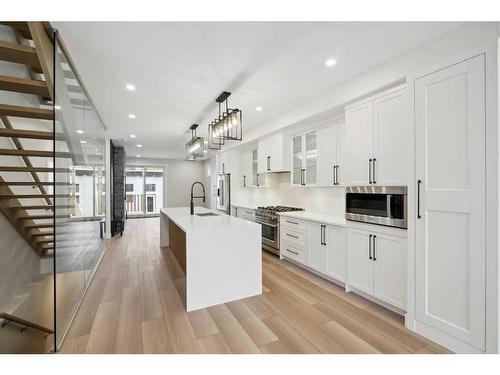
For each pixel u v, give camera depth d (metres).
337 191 3.90
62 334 2.13
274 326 2.26
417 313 2.10
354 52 2.34
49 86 2.01
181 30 2.00
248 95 3.39
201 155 5.04
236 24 1.93
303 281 3.33
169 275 3.59
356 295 2.89
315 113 3.46
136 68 2.62
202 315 2.46
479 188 1.69
